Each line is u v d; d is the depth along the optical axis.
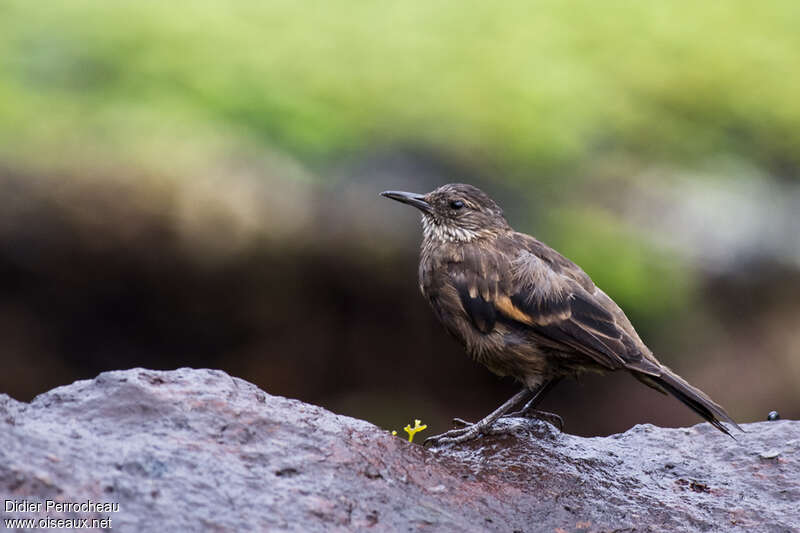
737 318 15.45
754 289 15.54
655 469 6.70
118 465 4.93
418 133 15.70
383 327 14.38
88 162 14.09
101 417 5.44
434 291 8.25
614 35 19.34
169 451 5.16
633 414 14.73
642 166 16.52
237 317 14.27
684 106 18.20
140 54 16.47
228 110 15.59
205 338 14.34
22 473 4.61
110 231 13.82
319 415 5.94
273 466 5.32
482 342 7.85
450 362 14.52
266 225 14.09
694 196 16.11
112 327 14.10
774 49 19.58
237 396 5.84
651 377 7.07
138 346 14.24
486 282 7.81
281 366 14.42
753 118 18.06
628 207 15.85
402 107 16.22
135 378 5.71
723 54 19.41
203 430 5.44
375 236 14.16
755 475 6.70
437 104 16.39
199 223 13.98
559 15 19.52
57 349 13.93
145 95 15.57
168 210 13.95
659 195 16.00
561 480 6.20
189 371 5.98
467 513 5.55
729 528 5.96
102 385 5.68
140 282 13.96
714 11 20.44
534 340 7.56
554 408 14.84
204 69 16.30
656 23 19.78
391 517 5.27
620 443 7.16
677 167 16.78
